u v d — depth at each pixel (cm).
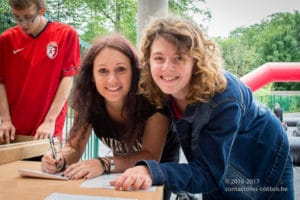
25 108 217
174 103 136
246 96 133
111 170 135
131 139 148
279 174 149
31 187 110
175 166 115
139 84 139
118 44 139
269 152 146
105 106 154
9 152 154
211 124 118
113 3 944
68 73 218
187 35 115
